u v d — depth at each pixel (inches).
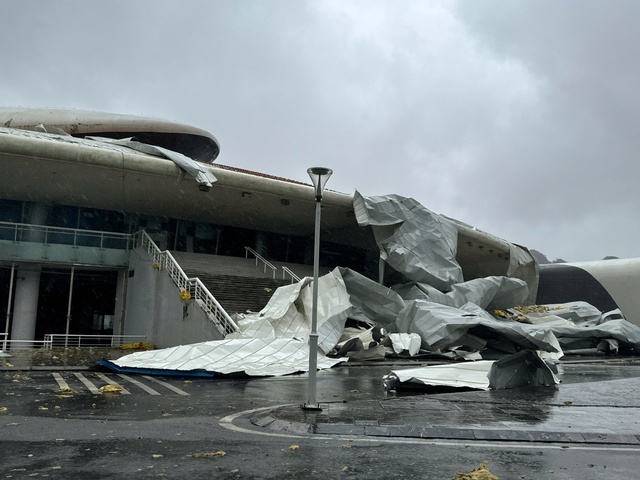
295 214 1311.5
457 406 372.2
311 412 338.3
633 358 1090.1
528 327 946.1
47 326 1300.4
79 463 221.3
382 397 435.5
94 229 1237.1
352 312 1031.0
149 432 285.3
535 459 237.8
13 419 315.9
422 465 224.2
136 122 1731.1
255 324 806.5
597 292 1987.0
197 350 642.8
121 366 598.9
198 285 905.5
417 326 946.7
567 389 479.8
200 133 1870.1
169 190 1128.2
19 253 1089.4
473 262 1784.0
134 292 1124.5
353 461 229.6
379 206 1230.3
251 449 249.0
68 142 1031.6
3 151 920.3
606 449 262.4
